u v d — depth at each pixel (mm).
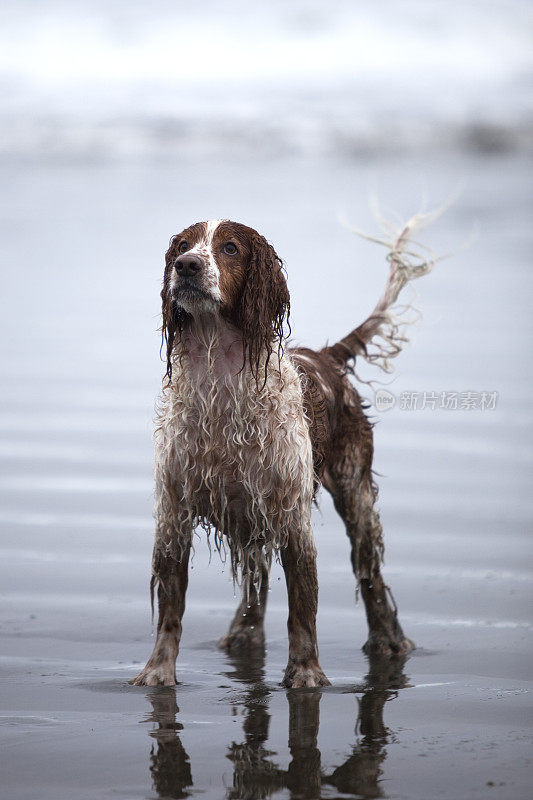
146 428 16031
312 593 7863
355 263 29672
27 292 26625
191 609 9930
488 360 20109
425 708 7203
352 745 6445
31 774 5973
